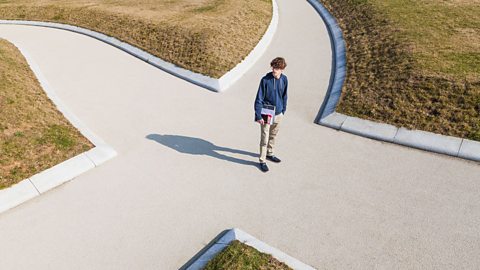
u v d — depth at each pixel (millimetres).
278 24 14766
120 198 6020
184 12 14789
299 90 9555
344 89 8953
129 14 15164
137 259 4887
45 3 18578
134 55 12547
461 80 7836
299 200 5762
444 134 6812
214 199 5895
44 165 6539
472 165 6203
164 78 10758
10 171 6297
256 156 7000
